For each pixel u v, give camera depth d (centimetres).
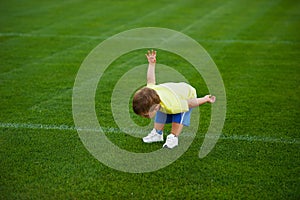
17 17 992
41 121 441
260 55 696
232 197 309
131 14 1034
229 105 484
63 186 324
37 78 583
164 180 332
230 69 622
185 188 321
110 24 928
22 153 373
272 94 520
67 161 360
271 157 367
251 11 1077
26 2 1191
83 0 1230
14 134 411
